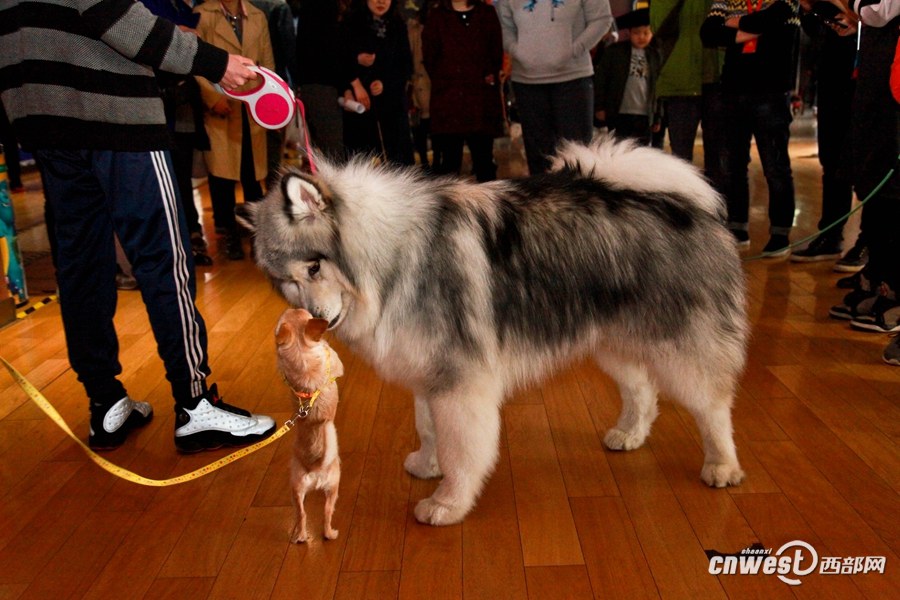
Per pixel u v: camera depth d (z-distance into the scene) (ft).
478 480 7.84
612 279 7.88
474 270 7.50
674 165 8.14
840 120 15.46
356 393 11.19
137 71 8.45
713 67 16.79
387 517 8.07
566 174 8.33
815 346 12.30
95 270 9.22
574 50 16.53
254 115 9.02
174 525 8.05
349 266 7.23
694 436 9.71
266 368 12.19
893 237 12.14
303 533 7.58
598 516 7.97
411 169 8.05
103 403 9.73
